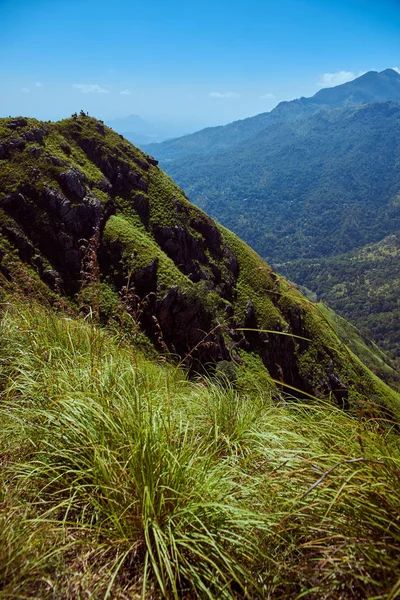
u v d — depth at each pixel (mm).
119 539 2262
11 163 56562
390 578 1813
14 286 5352
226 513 2314
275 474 2527
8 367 4242
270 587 2055
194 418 3568
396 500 2035
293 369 50875
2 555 1979
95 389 3346
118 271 53625
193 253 68438
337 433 2848
